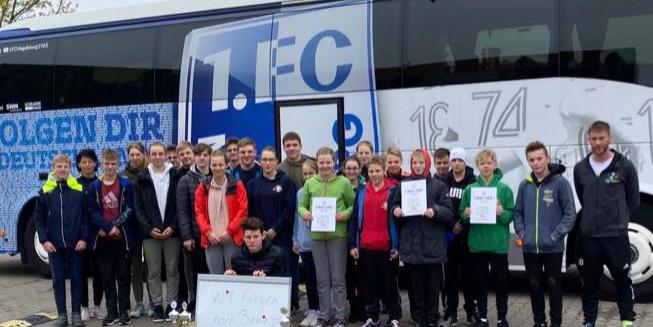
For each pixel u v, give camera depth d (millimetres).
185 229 8258
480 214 7270
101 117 11477
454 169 7801
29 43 12188
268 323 6242
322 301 7828
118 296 8523
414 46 9461
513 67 8945
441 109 9266
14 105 12203
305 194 7871
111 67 11461
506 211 7324
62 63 11875
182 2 11062
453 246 7820
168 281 8570
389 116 9523
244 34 10445
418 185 7230
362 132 9633
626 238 6973
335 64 9820
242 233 7867
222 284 6430
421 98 9375
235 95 10414
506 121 8938
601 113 8539
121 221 8352
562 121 8688
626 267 6977
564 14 8766
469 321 7902
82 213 8359
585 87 8609
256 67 10305
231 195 8008
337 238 7750
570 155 8633
